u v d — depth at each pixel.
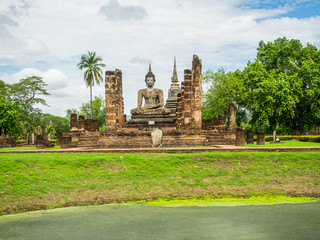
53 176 17.06
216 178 17.44
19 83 72.88
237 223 11.59
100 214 12.88
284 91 47.59
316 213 12.86
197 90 27.44
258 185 16.80
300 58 51.19
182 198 15.14
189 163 19.02
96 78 60.12
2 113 54.69
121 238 10.22
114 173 17.73
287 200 14.92
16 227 11.46
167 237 10.26
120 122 33.72
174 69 53.47
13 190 15.31
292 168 18.77
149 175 17.56
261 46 55.06
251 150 21.50
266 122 50.00
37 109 74.12
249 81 51.47
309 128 54.81
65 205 14.23
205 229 10.98
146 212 13.09
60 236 10.48
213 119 38.94
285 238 10.09
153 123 36.19
